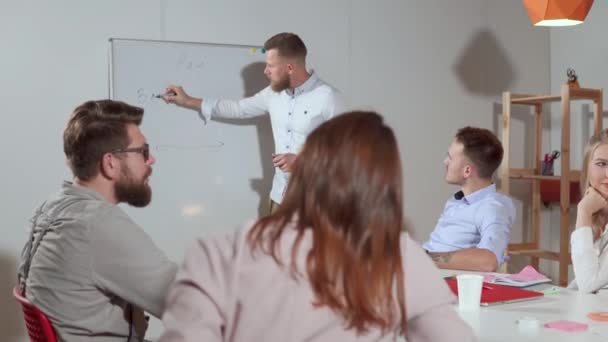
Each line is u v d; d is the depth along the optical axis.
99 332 1.72
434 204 4.40
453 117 4.45
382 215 1.05
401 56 4.27
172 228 3.70
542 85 4.78
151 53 3.62
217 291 1.03
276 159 3.53
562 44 4.71
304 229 1.06
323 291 1.02
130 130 1.85
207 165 3.77
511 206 2.98
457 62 4.45
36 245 1.79
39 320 1.69
